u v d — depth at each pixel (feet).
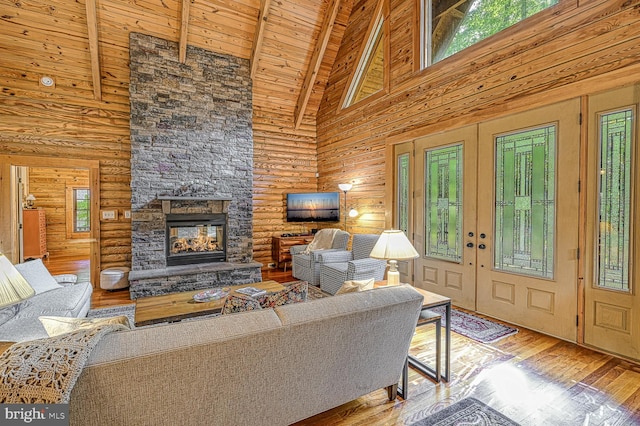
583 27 8.23
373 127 15.98
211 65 16.06
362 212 17.03
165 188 15.10
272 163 19.92
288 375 4.49
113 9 13.35
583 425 5.58
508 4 10.37
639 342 7.47
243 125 16.97
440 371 7.07
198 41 15.56
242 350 3.94
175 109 15.24
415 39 13.38
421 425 5.57
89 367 3.15
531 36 9.37
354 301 4.99
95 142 15.17
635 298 7.52
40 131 14.21
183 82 15.40
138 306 8.63
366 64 17.30
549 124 9.04
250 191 17.16
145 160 14.65
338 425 5.62
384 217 15.49
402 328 5.60
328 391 5.05
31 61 13.75
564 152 8.72
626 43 7.48
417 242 13.56
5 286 4.33
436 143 12.62
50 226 24.03
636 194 7.51
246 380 4.13
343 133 18.40
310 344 4.52
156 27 14.49
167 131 15.07
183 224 15.57
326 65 19.21
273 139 19.92
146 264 14.75
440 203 12.57
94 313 11.74
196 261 15.94
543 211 9.29
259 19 15.38
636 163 7.49
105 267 15.48
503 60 10.13
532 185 9.55
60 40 13.48
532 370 7.36
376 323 5.15
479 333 9.38
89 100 15.01
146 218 14.71
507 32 10.00
